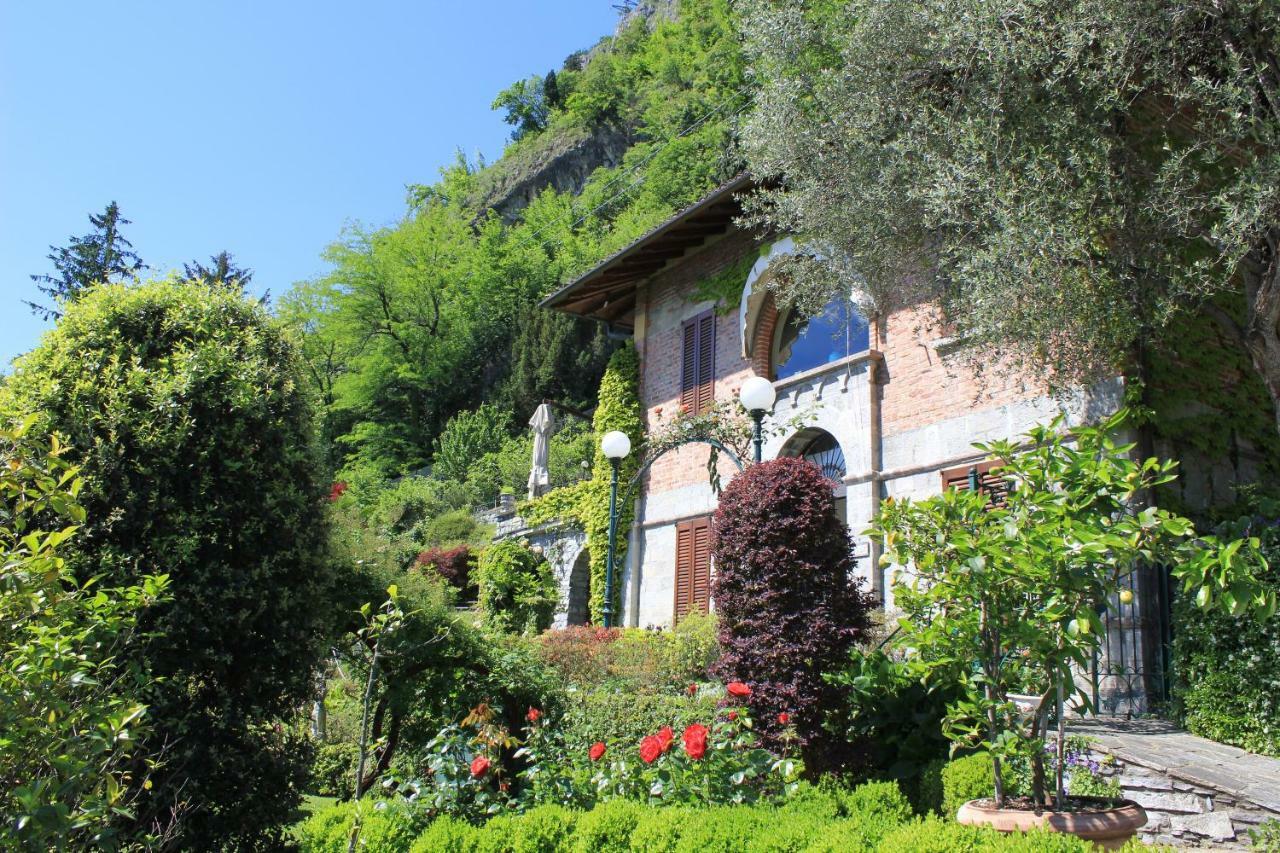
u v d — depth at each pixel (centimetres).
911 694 726
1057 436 478
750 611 743
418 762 815
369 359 4406
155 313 649
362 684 853
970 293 926
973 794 604
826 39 1156
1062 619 446
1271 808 637
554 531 2008
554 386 3822
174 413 602
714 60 4947
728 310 1658
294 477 669
